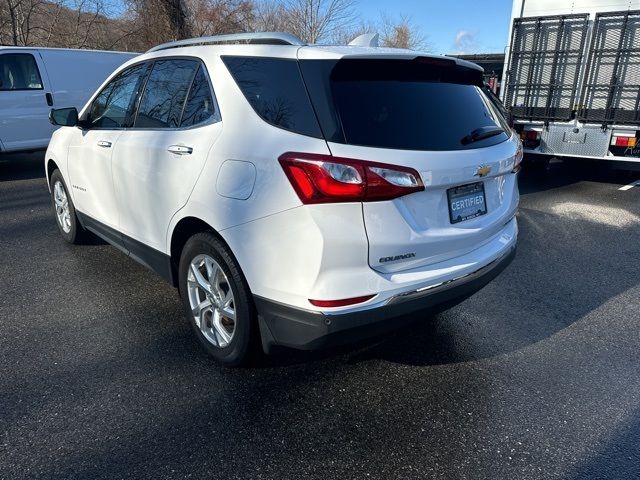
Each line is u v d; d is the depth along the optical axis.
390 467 2.13
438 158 2.30
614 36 7.19
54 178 4.68
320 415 2.45
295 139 2.20
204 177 2.55
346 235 2.10
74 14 16.95
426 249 2.33
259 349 2.66
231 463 2.12
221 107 2.59
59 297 3.66
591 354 3.06
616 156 7.54
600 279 4.27
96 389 2.59
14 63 8.52
